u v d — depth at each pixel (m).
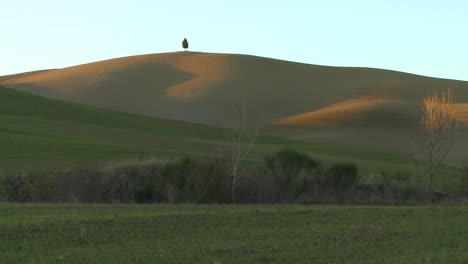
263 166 66.12
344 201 60.03
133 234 29.61
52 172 61.16
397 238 30.02
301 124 189.38
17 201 52.62
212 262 24.44
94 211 38.50
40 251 25.92
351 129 181.12
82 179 57.62
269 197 59.47
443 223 34.78
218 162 60.56
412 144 162.00
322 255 26.09
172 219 33.62
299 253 26.36
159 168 59.81
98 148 89.06
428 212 39.44
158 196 57.66
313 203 58.09
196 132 151.25
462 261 25.09
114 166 61.31
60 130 117.62
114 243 27.70
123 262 24.28
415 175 77.56
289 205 49.72
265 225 33.22
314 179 62.03
